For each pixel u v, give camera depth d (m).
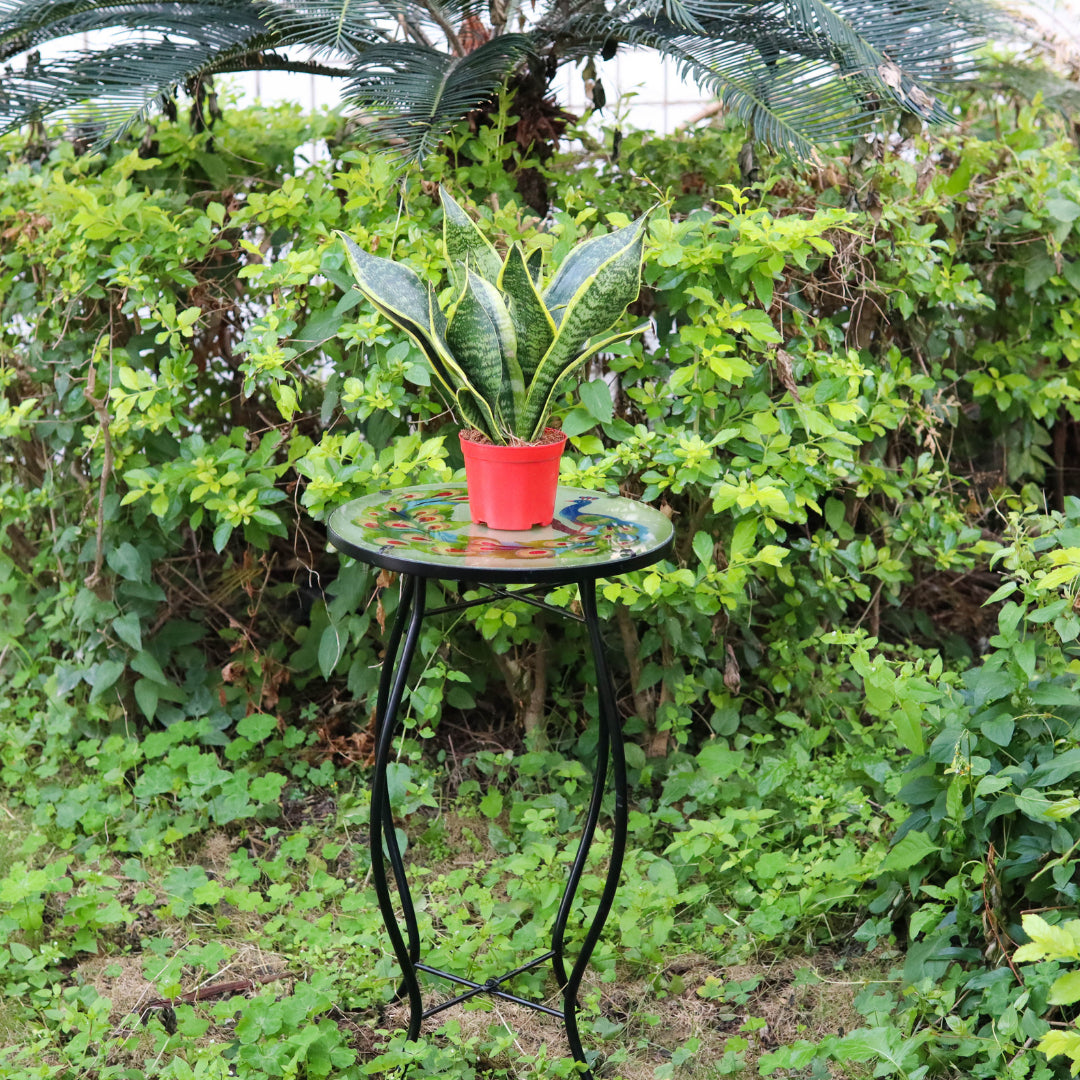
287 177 2.72
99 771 2.64
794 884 2.19
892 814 2.17
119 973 2.05
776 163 2.79
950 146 2.90
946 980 1.90
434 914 2.23
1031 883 1.82
